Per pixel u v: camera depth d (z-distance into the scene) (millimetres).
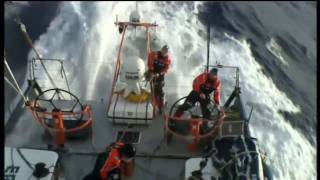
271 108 11094
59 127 7508
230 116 8047
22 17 14898
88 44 12914
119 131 8227
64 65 11703
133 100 8141
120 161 6781
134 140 8016
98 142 8000
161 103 8586
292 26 15219
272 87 11938
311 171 9328
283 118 10828
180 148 7844
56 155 7051
